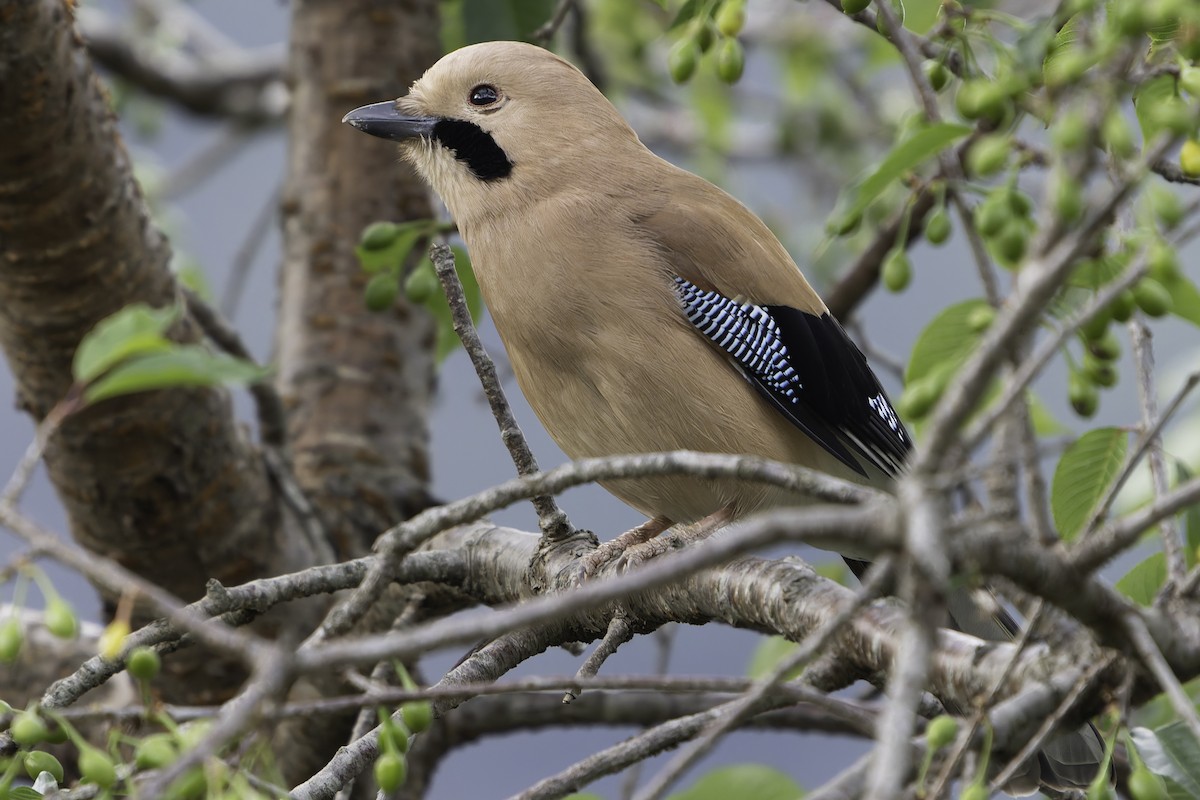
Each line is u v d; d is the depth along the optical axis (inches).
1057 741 246.5
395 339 423.8
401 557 208.8
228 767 178.7
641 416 337.1
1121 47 177.8
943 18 273.0
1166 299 225.6
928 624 147.7
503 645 267.3
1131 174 157.1
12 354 328.8
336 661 156.9
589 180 352.2
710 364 338.0
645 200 350.6
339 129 435.8
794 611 247.3
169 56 632.4
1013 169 221.3
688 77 306.5
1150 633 183.8
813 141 627.5
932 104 273.0
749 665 379.2
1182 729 223.6
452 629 156.3
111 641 169.6
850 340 366.0
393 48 439.2
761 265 351.3
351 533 400.2
